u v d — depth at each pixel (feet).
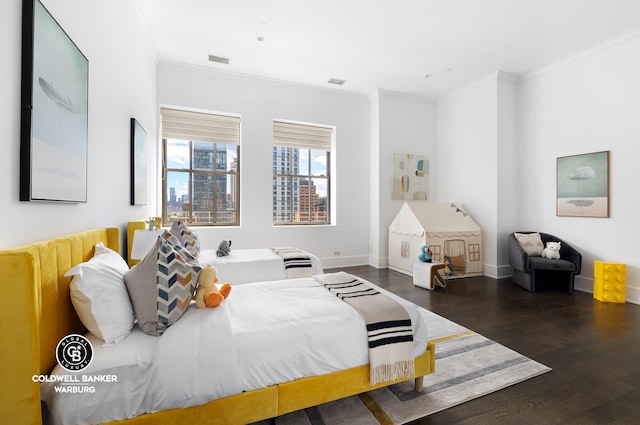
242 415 4.21
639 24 10.47
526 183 14.57
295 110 15.93
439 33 11.13
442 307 10.48
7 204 3.46
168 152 14.23
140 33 9.66
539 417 5.09
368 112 17.63
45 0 4.16
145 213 10.55
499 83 14.57
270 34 11.23
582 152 12.41
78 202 5.00
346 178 17.20
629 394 5.70
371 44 11.94
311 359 4.66
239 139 15.16
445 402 5.44
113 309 4.24
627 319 9.33
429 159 18.03
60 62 4.39
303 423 4.89
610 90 11.52
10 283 3.10
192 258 5.50
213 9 9.77
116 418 3.73
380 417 5.05
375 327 5.14
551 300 11.22
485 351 7.33
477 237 14.92
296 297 6.12
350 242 17.37
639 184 10.78
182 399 3.88
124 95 7.86
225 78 14.48
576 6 9.52
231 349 4.18
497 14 9.99
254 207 15.11
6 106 3.44
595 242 12.01
